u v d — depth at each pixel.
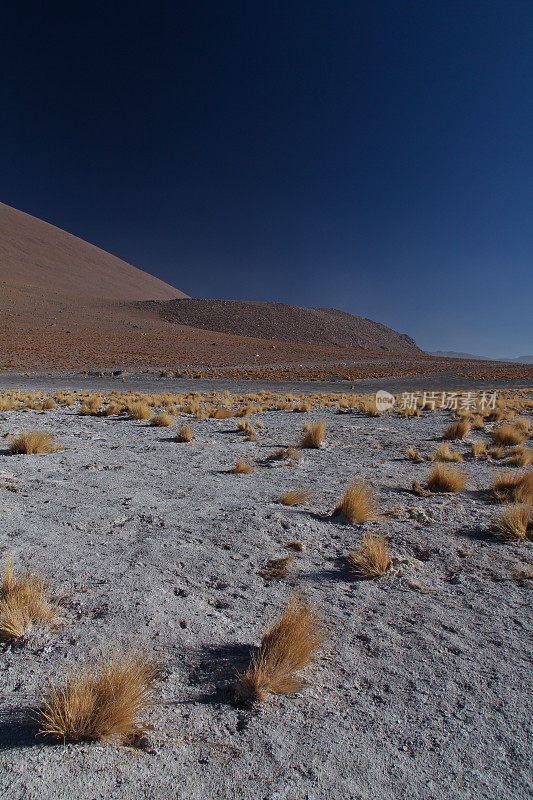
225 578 3.40
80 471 6.74
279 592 3.23
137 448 8.91
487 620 2.93
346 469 7.41
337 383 44.59
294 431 11.98
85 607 2.86
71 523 4.46
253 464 7.70
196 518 4.75
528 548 4.13
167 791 1.59
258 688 2.10
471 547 4.15
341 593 3.26
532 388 38.44
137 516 4.76
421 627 2.82
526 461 7.84
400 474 7.09
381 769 1.74
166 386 36.78
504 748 1.86
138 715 1.95
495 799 1.62
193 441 9.93
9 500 5.14
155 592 3.10
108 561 3.60
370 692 2.20
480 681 2.30
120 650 2.39
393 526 4.67
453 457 8.28
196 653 2.44
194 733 1.88
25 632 2.53
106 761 1.71
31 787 1.57
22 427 11.20
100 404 16.23
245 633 2.67
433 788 1.66
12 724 1.87
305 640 2.44
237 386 38.66
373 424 13.98
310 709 2.06
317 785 1.65
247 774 1.69
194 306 178.50
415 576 3.58
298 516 4.87
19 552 3.68
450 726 1.98
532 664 2.46
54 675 2.18
